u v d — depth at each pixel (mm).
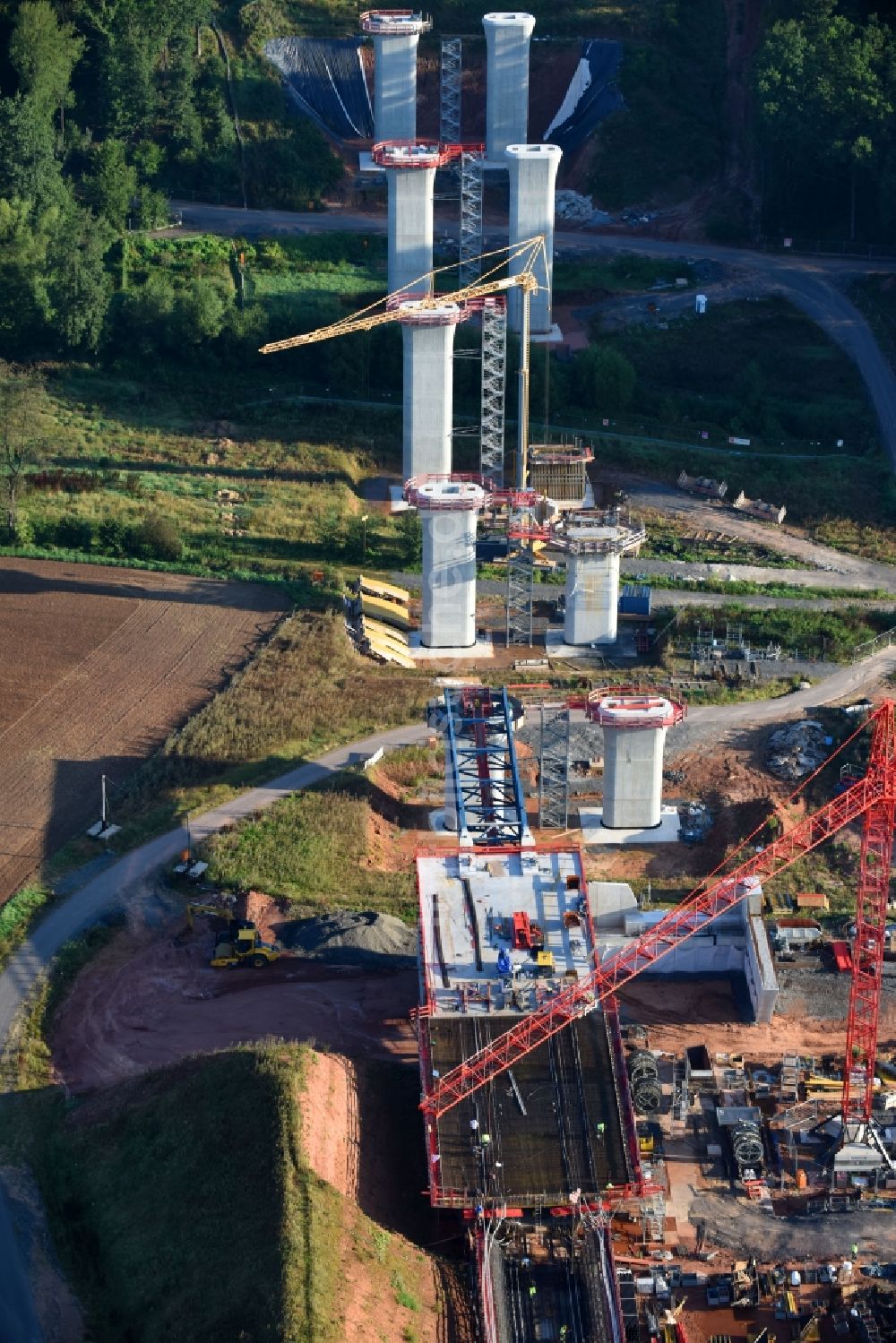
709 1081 136250
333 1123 126812
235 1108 125875
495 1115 128125
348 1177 124250
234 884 153625
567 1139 126938
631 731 160500
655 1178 129250
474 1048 132000
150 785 165375
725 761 172875
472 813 157625
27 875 154500
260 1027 140250
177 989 144125
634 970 146000
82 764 168250
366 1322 114125
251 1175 121500
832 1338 119688
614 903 149000
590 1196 123938
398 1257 120250
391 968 146000
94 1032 139875
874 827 141750
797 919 151000
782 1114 133750
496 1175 124812
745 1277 122250
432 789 169750
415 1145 131250
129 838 158750
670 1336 118812
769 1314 121188
